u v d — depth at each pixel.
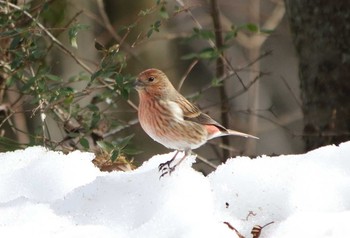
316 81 14.09
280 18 21.98
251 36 20.52
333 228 7.29
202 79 22.47
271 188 8.12
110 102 12.65
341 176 8.25
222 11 25.22
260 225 7.71
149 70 10.87
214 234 7.42
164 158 9.74
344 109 13.91
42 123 11.79
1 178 9.28
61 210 8.22
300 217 7.52
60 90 11.57
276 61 25.44
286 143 24.17
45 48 13.16
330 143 14.06
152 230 7.55
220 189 8.20
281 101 25.58
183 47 21.78
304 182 8.12
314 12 13.90
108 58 11.78
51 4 13.66
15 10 12.21
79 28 11.66
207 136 11.20
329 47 13.84
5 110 13.11
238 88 22.95
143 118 10.96
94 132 12.76
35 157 9.64
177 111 10.77
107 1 18.64
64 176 9.29
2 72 12.76
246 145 19.48
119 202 8.20
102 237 7.46
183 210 7.75
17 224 7.94
